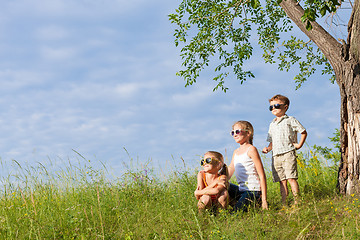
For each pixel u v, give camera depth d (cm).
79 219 470
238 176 536
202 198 497
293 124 559
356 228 379
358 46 534
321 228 406
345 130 548
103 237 410
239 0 930
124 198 579
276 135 569
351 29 554
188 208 514
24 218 465
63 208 527
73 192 599
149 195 605
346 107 548
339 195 534
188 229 433
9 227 429
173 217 477
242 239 387
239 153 541
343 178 542
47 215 500
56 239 422
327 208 462
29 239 414
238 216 459
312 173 663
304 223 422
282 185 561
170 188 636
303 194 510
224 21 1025
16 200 580
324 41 593
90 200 562
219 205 497
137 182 643
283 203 538
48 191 607
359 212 427
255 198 504
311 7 591
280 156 561
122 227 463
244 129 537
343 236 364
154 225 470
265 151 594
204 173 528
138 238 435
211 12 1016
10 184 602
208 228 438
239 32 1039
